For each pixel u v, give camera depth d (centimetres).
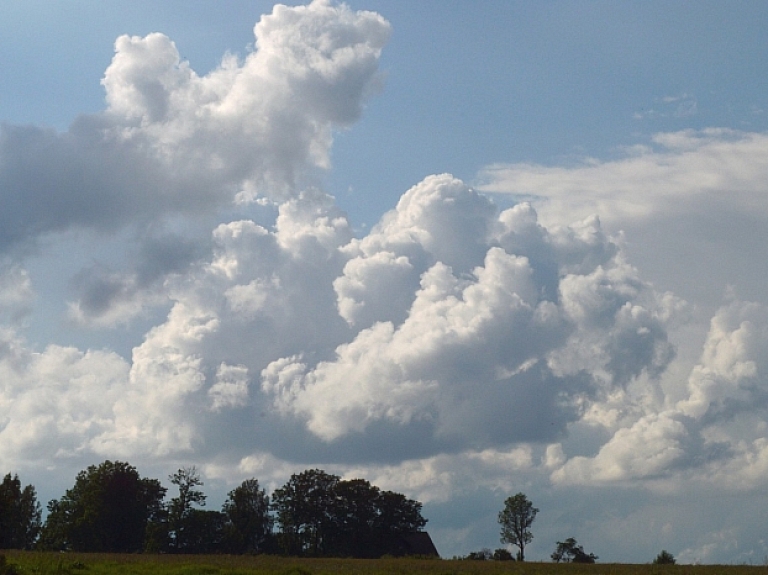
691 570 6294
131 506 13400
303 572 5534
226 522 14350
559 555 13438
